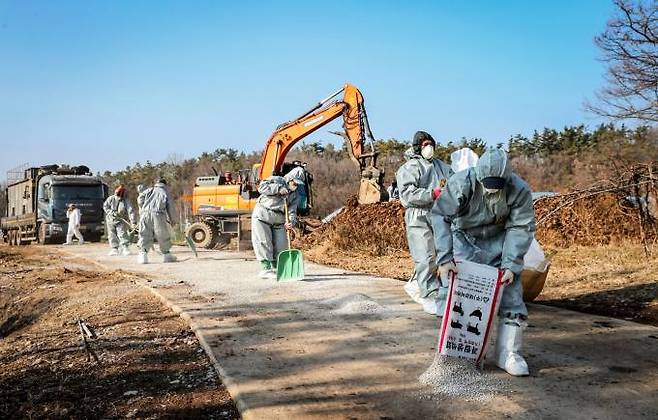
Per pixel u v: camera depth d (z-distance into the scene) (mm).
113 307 9422
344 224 18234
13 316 10938
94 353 6566
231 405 4926
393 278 11344
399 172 7949
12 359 6785
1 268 16594
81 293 11141
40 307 10844
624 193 13602
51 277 14008
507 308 5309
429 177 7840
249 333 6949
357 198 20031
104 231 34062
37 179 31609
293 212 11602
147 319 8328
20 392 5512
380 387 5027
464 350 5129
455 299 5129
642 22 19078
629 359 5633
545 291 9281
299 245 19453
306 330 7031
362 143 19891
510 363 5211
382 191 19281
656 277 9344
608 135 34156
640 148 22422
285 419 4391
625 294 8500
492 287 5125
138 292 10625
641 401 4621
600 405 4551
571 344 6141
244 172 23859
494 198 5094
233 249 22391
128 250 19672
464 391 4867
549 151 47750
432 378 5098
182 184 59844
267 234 11625
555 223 14414
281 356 5984
